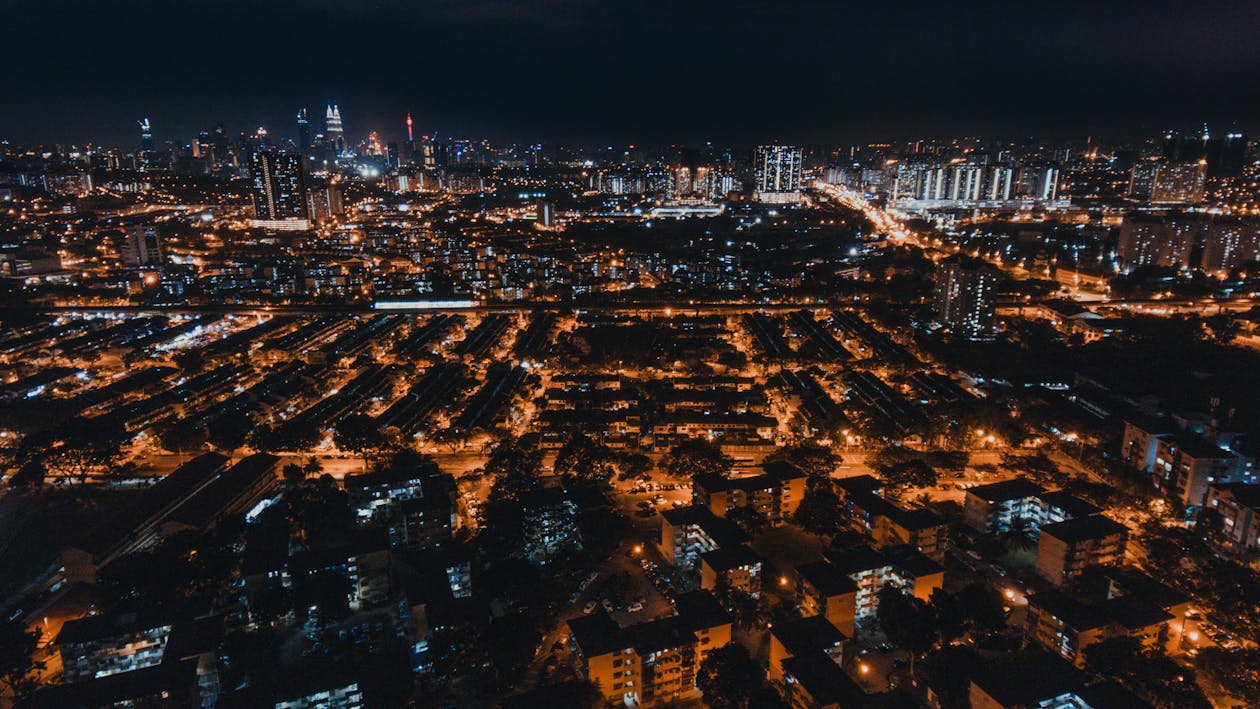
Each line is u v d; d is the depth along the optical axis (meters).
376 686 195.75
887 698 185.12
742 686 194.50
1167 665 193.00
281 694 186.62
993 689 185.00
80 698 180.62
